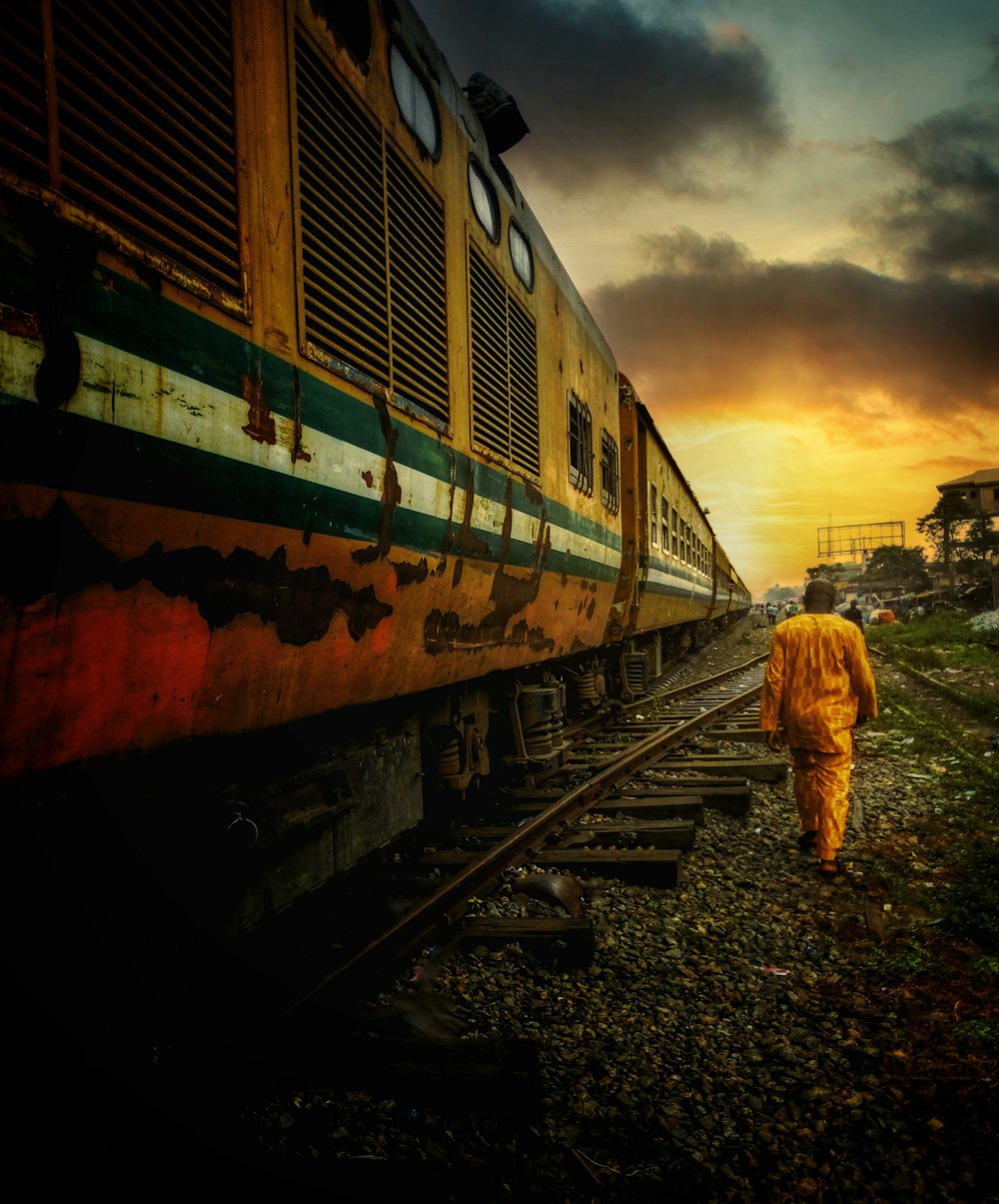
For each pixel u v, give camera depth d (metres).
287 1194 1.73
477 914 3.37
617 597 8.62
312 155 2.49
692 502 15.82
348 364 2.65
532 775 5.77
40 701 1.67
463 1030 2.55
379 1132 2.02
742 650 21.47
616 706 8.94
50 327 1.51
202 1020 2.26
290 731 2.96
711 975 2.99
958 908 3.39
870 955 3.14
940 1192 1.88
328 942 3.11
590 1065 2.39
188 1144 1.84
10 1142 1.75
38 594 1.59
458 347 3.70
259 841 2.59
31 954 1.92
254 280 2.16
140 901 2.18
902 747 7.15
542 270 5.41
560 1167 1.97
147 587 1.87
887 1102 2.21
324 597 2.64
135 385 1.72
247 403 2.10
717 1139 2.09
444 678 3.95
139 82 1.78
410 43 3.36
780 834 4.74
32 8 1.50
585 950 3.04
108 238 1.66
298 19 2.46
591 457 6.65
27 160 1.49
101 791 2.01
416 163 3.33
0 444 1.43
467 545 3.75
